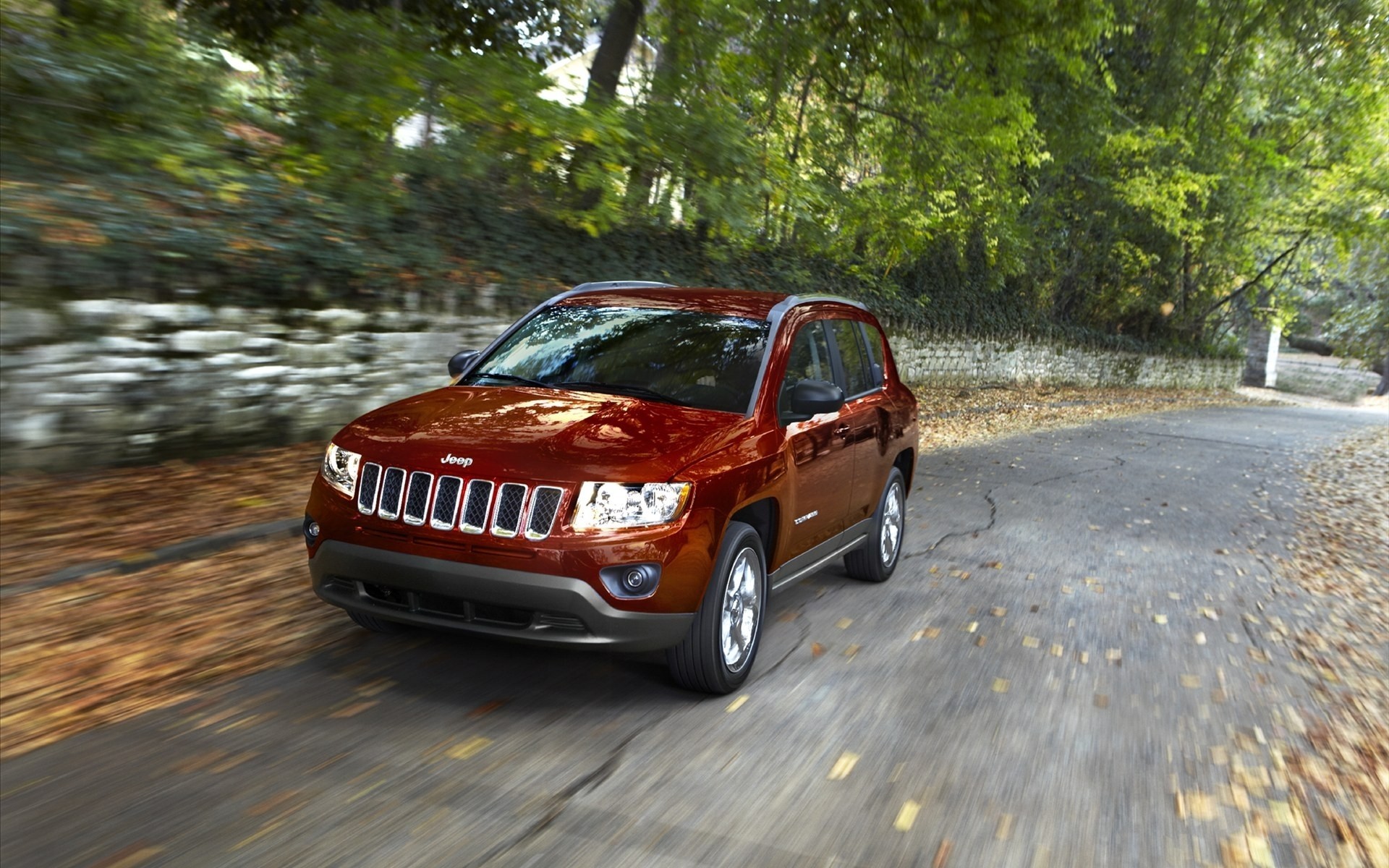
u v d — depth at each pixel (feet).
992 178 62.95
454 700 14.74
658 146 38.17
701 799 12.14
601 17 49.60
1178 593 25.02
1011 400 83.46
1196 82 85.81
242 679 14.99
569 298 20.61
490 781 12.23
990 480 43.11
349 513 14.56
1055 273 98.63
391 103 31.96
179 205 27.25
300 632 17.08
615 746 13.51
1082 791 13.14
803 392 17.01
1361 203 108.06
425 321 33.83
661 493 14.23
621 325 19.16
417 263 33.81
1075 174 91.61
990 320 87.35
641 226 47.42
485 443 14.52
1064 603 23.15
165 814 10.93
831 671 17.21
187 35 33.35
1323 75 80.64
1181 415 96.94
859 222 54.49
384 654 16.42
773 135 48.32
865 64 51.06
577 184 37.88
